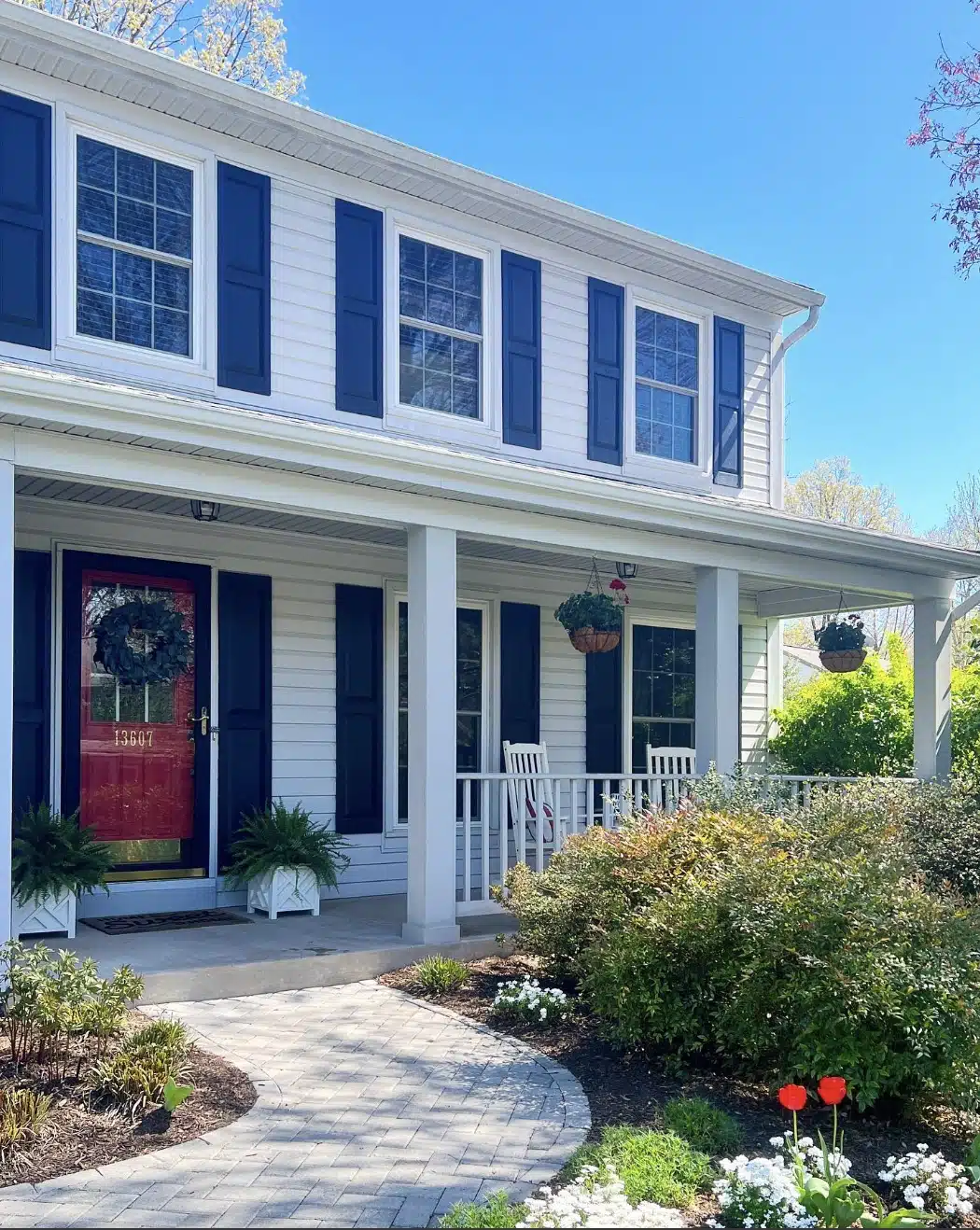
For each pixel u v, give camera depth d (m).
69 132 7.40
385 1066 5.50
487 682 11.21
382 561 10.35
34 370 6.16
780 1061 5.21
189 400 6.54
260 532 9.40
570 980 7.02
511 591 11.43
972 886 7.85
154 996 6.51
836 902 5.19
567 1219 3.31
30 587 8.27
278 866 8.68
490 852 10.98
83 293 7.45
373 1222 3.74
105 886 8.01
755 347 11.66
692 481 10.84
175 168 7.95
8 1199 3.85
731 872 5.68
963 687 12.77
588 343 10.17
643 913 5.88
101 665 8.72
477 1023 6.32
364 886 10.04
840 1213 3.66
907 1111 5.04
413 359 9.06
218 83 7.82
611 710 12.23
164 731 9.00
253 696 9.44
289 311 8.38
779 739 13.76
